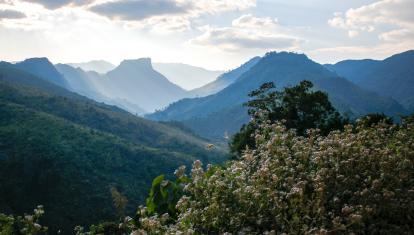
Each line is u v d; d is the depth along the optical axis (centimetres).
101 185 13188
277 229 731
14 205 11231
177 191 950
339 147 928
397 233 707
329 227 705
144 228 748
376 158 898
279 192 785
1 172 12381
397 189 784
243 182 852
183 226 729
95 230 1049
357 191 774
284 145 1036
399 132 1205
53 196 11825
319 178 789
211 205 752
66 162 13862
